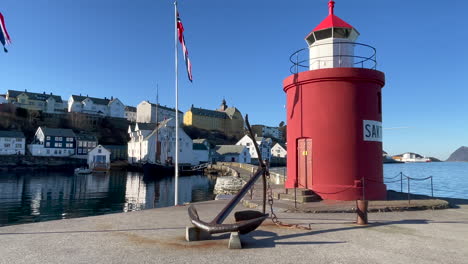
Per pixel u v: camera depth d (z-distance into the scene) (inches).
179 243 259.6
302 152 556.4
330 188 511.2
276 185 805.9
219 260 214.7
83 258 218.5
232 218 381.1
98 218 374.0
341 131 517.7
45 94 4768.7
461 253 233.8
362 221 337.1
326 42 564.7
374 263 210.2
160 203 1216.2
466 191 1390.3
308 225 331.6
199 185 1932.8
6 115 3814.0
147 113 4965.6
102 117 4707.2
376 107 541.0
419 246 252.1
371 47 553.9
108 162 3287.4
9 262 209.6
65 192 1504.7
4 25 425.4
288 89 596.1
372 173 521.7
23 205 1107.9
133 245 252.8
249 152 4178.2
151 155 3061.0
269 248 244.7
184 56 605.0
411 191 1396.4
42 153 3511.3
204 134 5452.8
